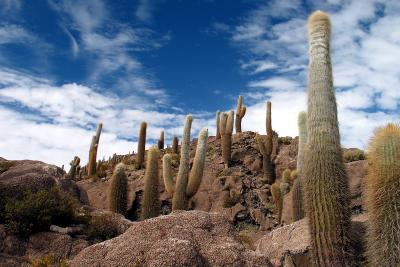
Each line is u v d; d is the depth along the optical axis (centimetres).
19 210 968
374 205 655
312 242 686
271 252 970
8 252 905
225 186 2300
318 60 763
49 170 1429
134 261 665
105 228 1044
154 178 1287
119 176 1304
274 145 2623
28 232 955
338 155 701
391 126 684
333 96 742
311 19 803
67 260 869
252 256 721
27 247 933
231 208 2136
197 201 2250
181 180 1409
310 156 709
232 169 2508
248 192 2303
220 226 781
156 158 1309
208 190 2291
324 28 783
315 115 727
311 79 758
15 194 1109
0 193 1084
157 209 1273
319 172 691
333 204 671
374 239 650
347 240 665
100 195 2139
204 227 760
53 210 1034
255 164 2556
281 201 1819
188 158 1438
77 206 1191
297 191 1270
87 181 2397
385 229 634
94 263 686
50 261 834
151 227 732
